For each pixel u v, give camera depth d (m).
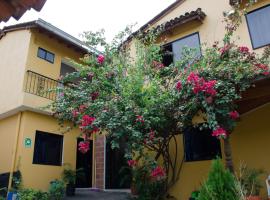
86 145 6.39
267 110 7.22
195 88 5.84
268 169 6.78
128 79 7.39
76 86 8.13
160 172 6.52
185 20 9.16
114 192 10.20
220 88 5.86
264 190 6.61
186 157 8.24
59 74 11.70
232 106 5.94
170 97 6.57
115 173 11.12
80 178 11.36
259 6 8.11
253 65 6.01
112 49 8.29
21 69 10.34
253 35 7.98
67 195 9.66
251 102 7.05
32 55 10.67
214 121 5.55
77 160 11.57
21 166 9.27
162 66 7.77
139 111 6.29
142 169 7.97
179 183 8.08
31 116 10.05
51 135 10.69
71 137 11.34
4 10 2.60
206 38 8.91
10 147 9.72
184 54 7.71
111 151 11.55
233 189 4.06
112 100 6.61
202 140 8.16
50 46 11.58
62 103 7.63
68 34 11.81
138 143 6.19
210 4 9.30
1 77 11.06
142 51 8.05
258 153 7.04
